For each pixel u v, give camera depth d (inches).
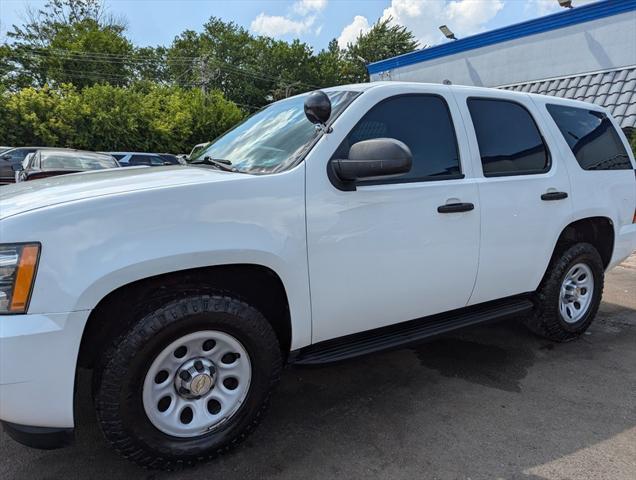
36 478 87.6
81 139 992.2
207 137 1225.4
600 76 455.5
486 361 140.4
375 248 99.9
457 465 92.0
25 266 70.2
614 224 153.6
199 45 2175.2
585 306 155.7
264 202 87.0
